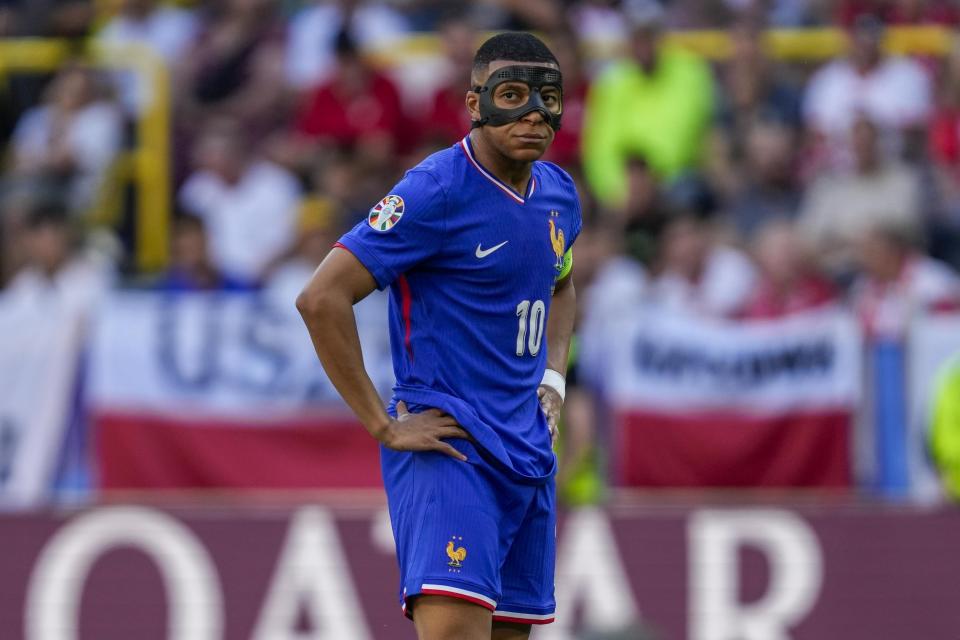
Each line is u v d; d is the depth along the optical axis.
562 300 16.50
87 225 34.22
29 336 28.08
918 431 27.75
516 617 15.40
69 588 26.41
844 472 27.75
